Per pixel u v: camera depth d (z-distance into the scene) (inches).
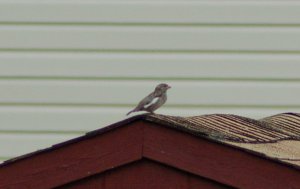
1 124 586.9
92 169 324.8
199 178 326.0
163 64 590.9
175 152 323.9
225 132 362.0
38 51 591.8
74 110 588.4
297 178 319.9
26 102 588.7
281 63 591.2
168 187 327.0
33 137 587.2
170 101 588.7
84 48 592.1
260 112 590.6
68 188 327.9
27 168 326.0
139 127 324.2
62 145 324.8
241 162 322.0
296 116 469.4
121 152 324.2
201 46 592.1
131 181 327.6
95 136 324.5
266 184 320.8
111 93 589.6
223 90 589.9
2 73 589.6
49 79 589.9
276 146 358.9
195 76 590.9
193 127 341.1
